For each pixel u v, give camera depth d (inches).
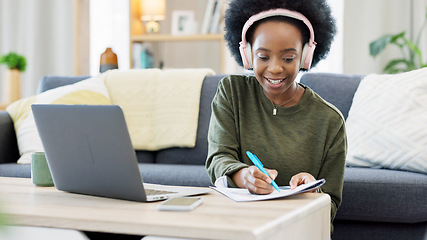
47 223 34.3
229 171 46.7
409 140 73.9
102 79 95.9
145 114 91.7
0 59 132.8
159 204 38.5
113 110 38.2
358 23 152.3
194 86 90.7
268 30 46.2
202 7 163.6
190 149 88.3
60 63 169.0
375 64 151.7
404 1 150.0
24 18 168.6
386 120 77.4
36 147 84.4
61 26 168.4
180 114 89.4
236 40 53.5
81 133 41.4
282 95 52.7
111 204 39.1
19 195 44.1
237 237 29.6
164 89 91.9
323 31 50.8
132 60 145.6
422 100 76.9
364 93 82.6
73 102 89.6
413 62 141.9
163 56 165.5
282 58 46.4
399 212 66.7
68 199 41.9
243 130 53.8
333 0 152.9
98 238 44.9
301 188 40.9
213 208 36.6
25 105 89.8
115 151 39.4
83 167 42.7
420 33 145.6
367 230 69.1
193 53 164.4
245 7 49.9
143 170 76.6
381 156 75.5
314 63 54.9
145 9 148.7
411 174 70.0
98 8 162.7
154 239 31.5
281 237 32.9
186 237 30.8
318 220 39.9
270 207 36.8
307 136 52.0
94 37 162.9
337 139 51.8
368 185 67.2
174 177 74.0
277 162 52.2
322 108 52.5
